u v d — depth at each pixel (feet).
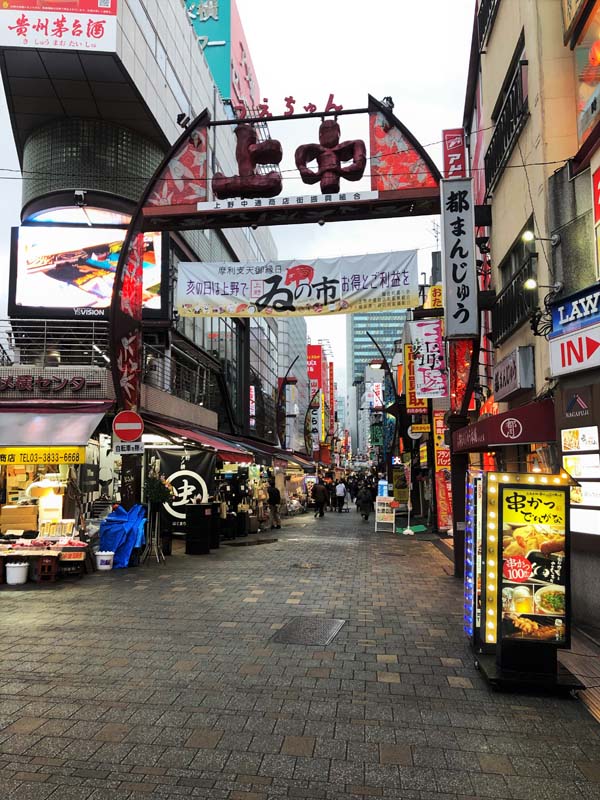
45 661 18.95
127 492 42.06
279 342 208.23
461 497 36.19
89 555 36.78
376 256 38.83
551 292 25.71
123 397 41.27
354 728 14.08
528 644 16.80
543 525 17.13
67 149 70.44
